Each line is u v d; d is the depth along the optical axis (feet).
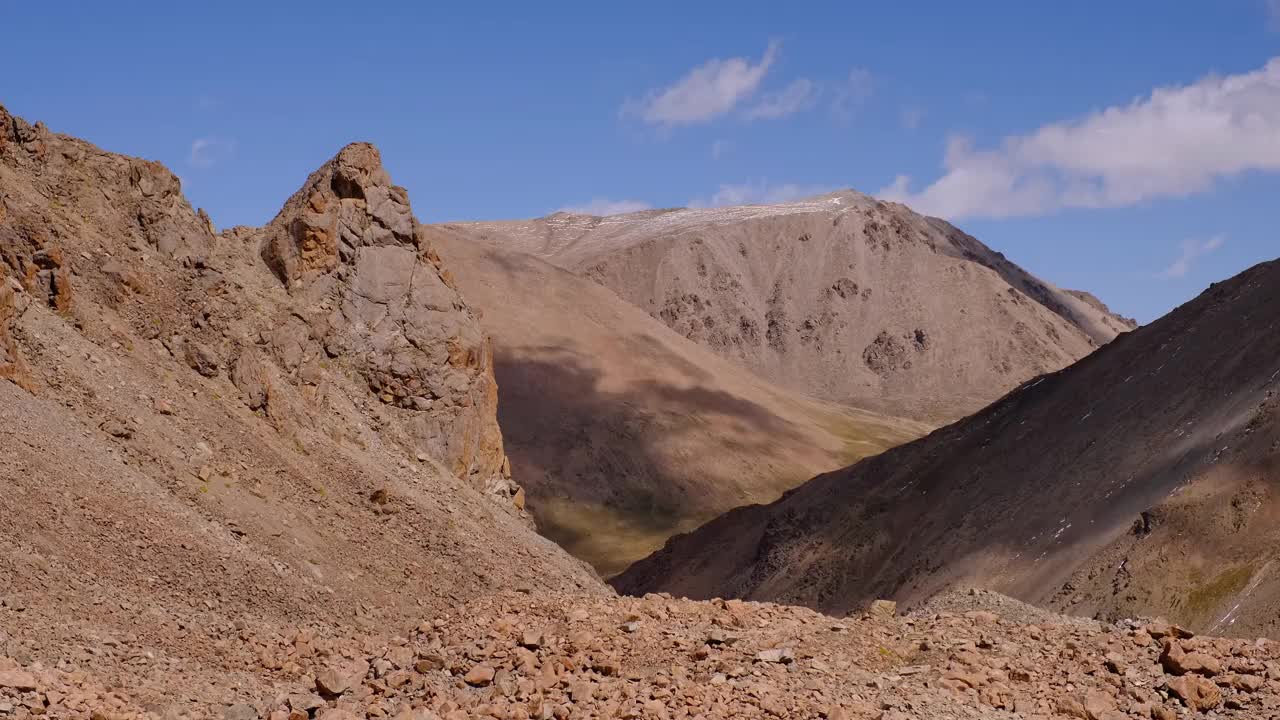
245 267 147.23
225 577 97.60
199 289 133.39
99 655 72.54
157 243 133.18
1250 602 249.55
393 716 68.03
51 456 95.71
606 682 76.43
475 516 146.41
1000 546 327.06
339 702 74.95
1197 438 310.04
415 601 118.83
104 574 87.51
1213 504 278.05
